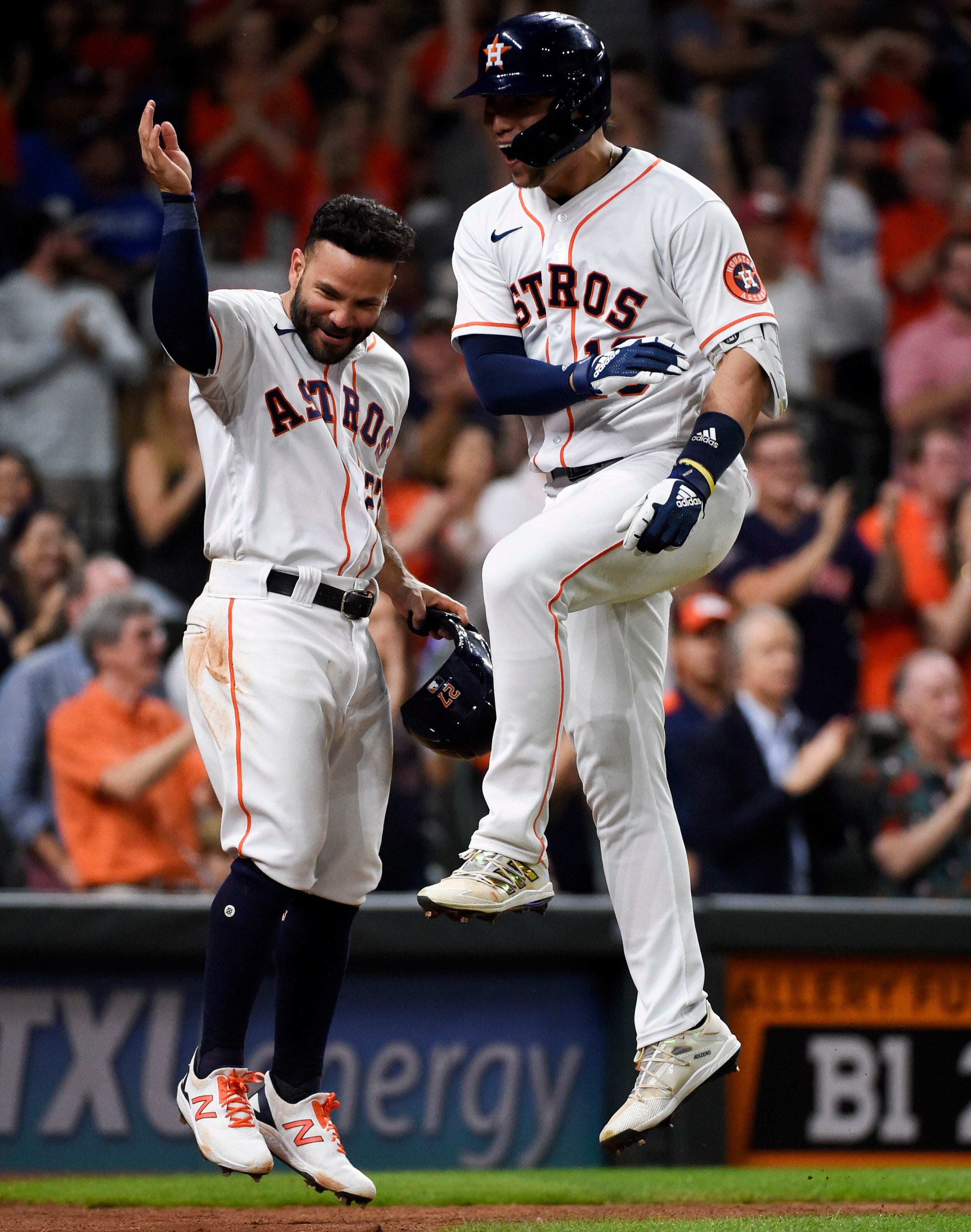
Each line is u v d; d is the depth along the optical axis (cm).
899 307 3303
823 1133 1803
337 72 3247
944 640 2758
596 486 1062
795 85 3472
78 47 3091
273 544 1080
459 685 1136
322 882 1127
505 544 1058
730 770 2023
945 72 3616
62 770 2008
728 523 1084
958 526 2831
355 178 3159
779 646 2183
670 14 3534
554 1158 1753
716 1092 1766
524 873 1048
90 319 2727
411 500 2636
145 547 2644
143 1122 1673
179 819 2072
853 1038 1823
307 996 1130
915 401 3131
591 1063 1772
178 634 2442
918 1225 1090
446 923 1723
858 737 2480
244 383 1077
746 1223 1101
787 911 1795
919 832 2178
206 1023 1073
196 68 3130
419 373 2759
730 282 1040
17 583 2355
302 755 1063
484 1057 1742
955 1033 1856
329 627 1088
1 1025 1642
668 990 1115
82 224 2897
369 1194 1109
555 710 1050
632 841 1123
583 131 1031
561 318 1078
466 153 3250
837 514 2558
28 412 2695
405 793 2008
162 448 2684
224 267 2786
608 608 1116
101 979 1672
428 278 3108
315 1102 1134
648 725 1124
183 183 1020
